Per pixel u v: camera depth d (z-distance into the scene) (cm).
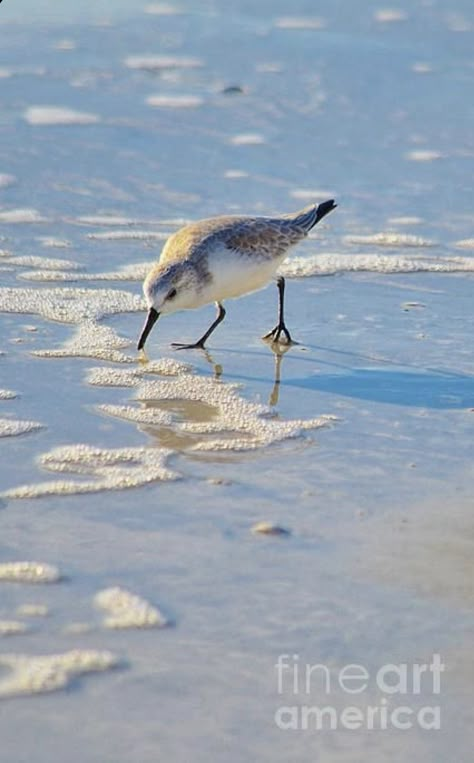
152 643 780
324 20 2803
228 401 1191
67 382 1222
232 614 816
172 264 1285
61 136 2053
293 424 1142
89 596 830
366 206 1806
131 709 715
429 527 941
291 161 1989
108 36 2650
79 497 977
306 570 874
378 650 784
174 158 1981
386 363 1302
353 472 1043
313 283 1536
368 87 2377
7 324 1370
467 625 812
